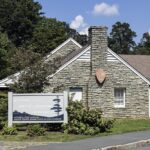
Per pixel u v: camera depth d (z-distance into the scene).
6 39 53.94
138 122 29.98
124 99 33.34
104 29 33.00
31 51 27.81
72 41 38.66
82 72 32.69
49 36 62.38
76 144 18.55
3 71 48.78
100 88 32.66
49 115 23.52
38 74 26.98
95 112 23.33
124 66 33.38
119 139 20.19
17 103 23.39
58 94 23.58
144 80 33.84
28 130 21.72
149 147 18.80
